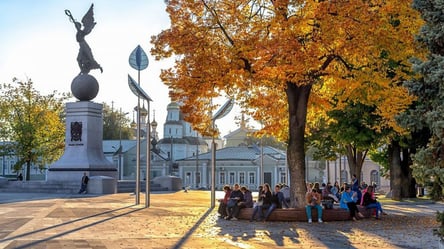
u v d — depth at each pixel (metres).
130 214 25.25
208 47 21.94
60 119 70.00
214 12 22.45
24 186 47.41
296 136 23.91
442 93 10.95
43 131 66.19
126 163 104.38
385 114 23.16
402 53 20.81
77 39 51.97
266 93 26.25
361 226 20.84
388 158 46.41
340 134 36.47
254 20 22.80
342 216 22.94
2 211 25.94
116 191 46.19
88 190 44.31
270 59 20.34
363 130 35.66
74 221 21.66
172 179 56.81
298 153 23.86
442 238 11.87
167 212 26.61
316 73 21.86
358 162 45.59
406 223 21.98
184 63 21.88
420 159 11.33
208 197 42.53
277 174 87.00
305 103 23.92
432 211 29.81
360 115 35.19
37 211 26.02
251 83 23.09
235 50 21.17
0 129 65.31
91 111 49.34
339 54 21.08
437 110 10.91
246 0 22.53
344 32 20.33
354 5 19.58
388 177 57.81
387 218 24.11
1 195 40.91
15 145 65.00
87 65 51.84
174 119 130.00
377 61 22.05
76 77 51.09
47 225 20.14
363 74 21.97
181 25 22.47
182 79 21.98
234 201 23.25
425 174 11.16
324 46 20.55
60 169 48.19
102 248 14.53
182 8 22.53
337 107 25.36
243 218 23.08
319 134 44.09
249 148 94.38
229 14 22.20
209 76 21.66
